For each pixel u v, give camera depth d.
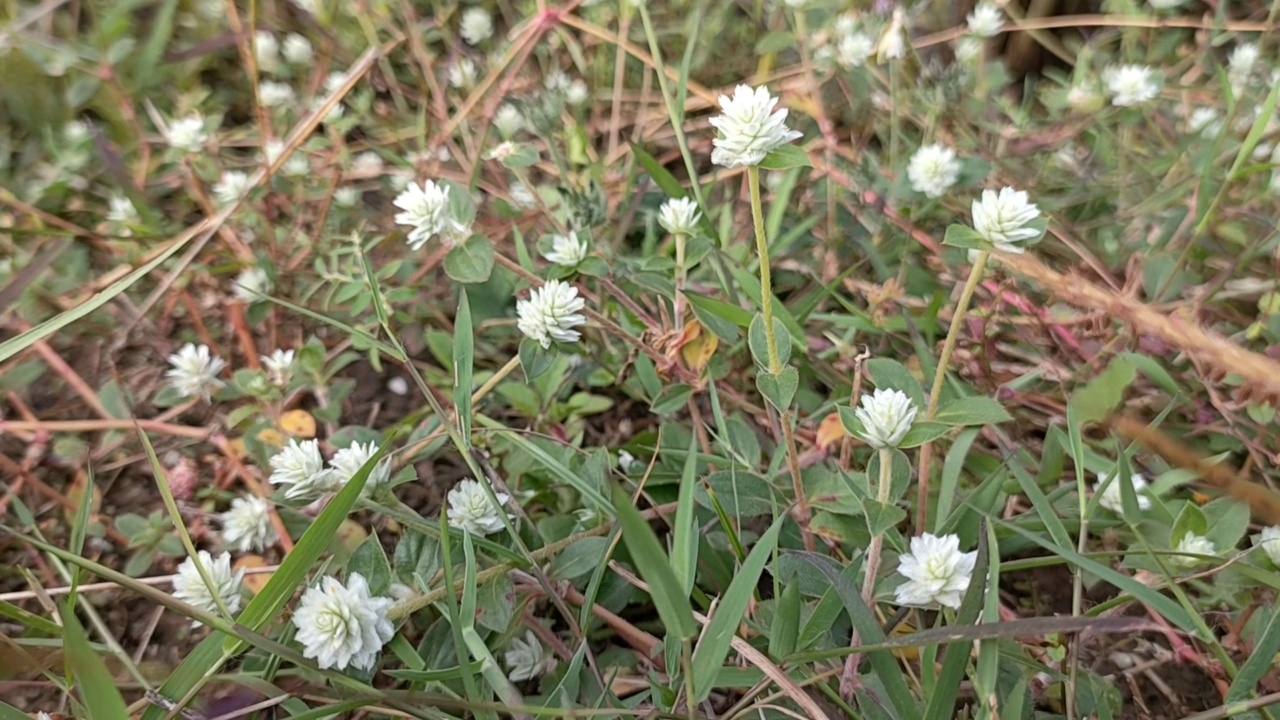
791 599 0.13
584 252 0.20
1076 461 0.15
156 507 0.23
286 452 0.16
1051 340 0.22
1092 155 0.27
